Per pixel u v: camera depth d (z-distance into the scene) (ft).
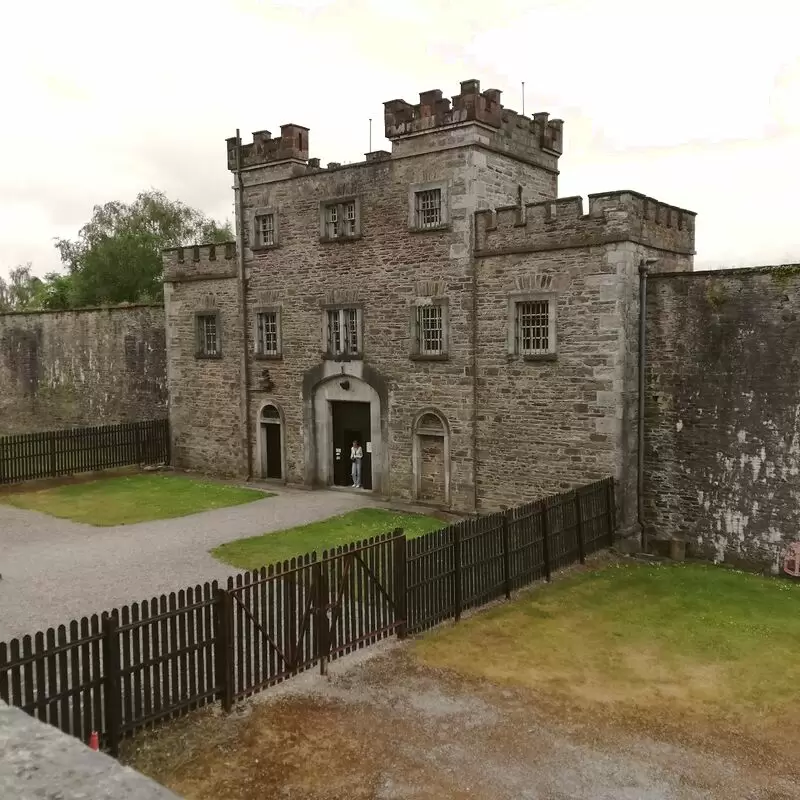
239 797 26.81
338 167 77.82
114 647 28.60
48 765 8.78
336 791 27.35
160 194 172.35
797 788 28.50
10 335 120.26
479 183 69.46
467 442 71.31
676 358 62.69
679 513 63.41
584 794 27.66
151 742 29.81
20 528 66.08
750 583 55.52
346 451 83.30
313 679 36.63
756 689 37.01
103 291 157.07
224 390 91.20
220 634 32.63
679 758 30.45
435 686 36.35
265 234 85.71
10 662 25.76
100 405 110.32
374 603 40.86
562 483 65.82
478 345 69.87
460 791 27.61
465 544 46.68
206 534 63.77
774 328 58.18
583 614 47.11
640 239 62.75
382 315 76.18
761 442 59.21
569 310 64.28
